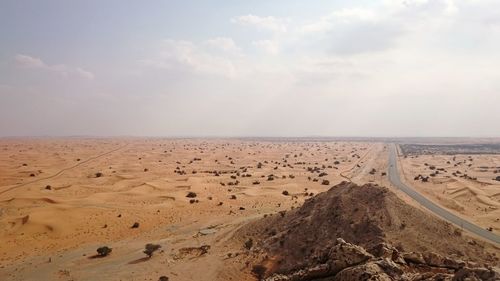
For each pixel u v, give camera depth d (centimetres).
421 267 3522
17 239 7069
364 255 3525
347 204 5725
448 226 5434
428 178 14025
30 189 11638
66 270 5575
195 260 5653
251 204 9719
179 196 10650
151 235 7300
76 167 17888
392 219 5228
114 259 5962
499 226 7112
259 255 5409
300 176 15262
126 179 13950
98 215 8644
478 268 2834
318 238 5322
